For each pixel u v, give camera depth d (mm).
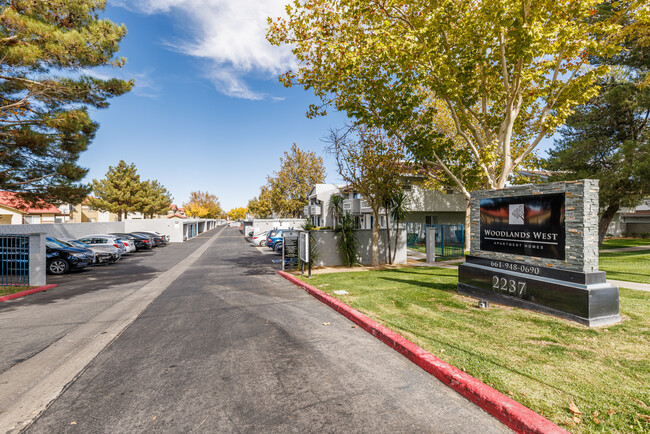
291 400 3377
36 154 12188
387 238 15695
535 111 10172
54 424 3053
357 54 8508
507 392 3154
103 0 10875
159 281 11891
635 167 14758
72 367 4348
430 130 10062
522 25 7102
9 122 10992
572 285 5277
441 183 19781
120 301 8516
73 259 14039
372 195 15633
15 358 4691
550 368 3633
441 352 4199
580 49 7488
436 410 3121
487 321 5438
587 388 3186
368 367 4117
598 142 17531
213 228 91938
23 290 9688
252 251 25188
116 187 46812
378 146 13188
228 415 3131
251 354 4668
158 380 3920
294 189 47906
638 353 3957
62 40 9578
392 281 9789
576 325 5051
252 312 7043
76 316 7027
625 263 12234
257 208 66188
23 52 9055
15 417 3182
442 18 8156
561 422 2658
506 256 6730
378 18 8945
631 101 16234
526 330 4914
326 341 5117
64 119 10805
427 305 6668
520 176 16188
